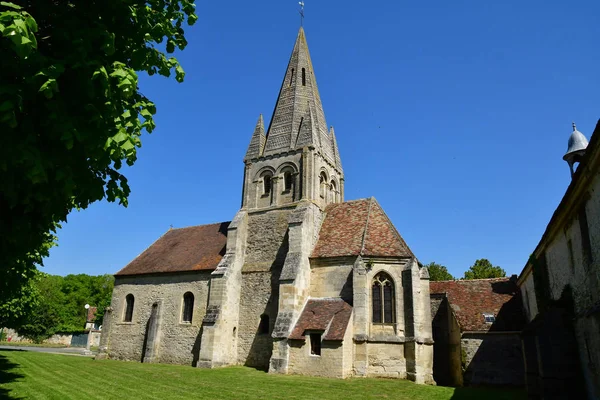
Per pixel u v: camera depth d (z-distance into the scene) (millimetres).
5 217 7594
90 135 6715
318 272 29219
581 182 13281
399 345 25469
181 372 25250
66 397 15547
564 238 17078
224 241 35438
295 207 31844
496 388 23953
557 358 15672
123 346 34656
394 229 30031
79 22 6863
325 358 24734
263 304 30422
